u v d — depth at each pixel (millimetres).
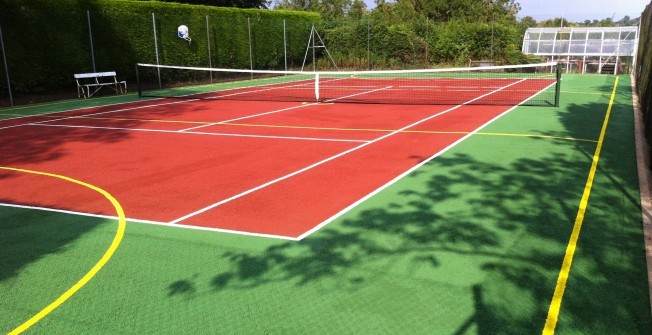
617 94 19125
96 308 4395
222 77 28250
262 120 14664
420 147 10523
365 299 4441
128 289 4719
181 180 8383
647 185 7547
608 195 7133
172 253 5488
